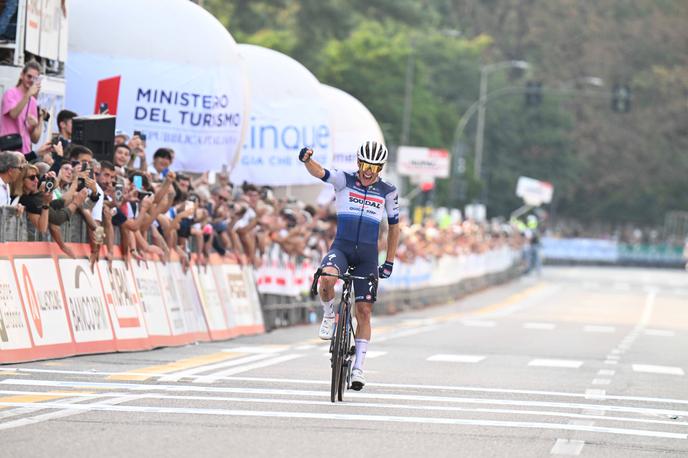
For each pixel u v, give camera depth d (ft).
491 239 442.91
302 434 78.38
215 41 174.81
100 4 170.40
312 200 240.53
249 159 212.64
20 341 111.45
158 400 91.76
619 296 401.29
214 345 151.53
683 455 77.00
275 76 214.28
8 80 137.90
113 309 130.11
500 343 180.55
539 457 73.56
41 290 116.16
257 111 213.05
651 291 453.58
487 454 73.87
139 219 135.33
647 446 79.87
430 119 616.39
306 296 213.05
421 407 94.79
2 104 125.90
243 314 174.40
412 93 610.65
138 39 170.40
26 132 128.47
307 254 213.66
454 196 553.23
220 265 167.84
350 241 96.63
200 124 173.68
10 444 70.54
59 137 128.67
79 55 168.55
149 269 141.38
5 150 122.93
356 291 97.30
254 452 71.15
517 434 82.38
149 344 137.39
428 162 388.57
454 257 349.00
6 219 110.93
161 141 171.83
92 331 124.77
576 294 399.24
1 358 107.96
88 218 124.47
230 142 177.78
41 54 143.54
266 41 589.73
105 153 133.49
